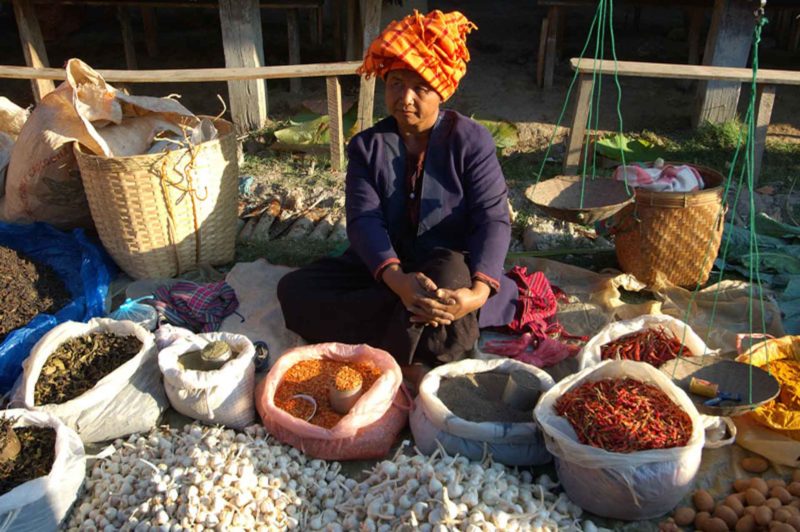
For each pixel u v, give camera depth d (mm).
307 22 7699
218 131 3854
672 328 2916
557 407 2396
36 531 2195
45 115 3551
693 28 5809
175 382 2613
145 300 3342
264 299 3438
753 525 2176
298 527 2227
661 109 5664
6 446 2289
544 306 3223
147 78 4469
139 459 2416
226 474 2258
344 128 5324
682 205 3316
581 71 4312
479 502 2148
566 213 2777
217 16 7840
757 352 2779
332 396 2529
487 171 2834
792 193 4504
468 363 2668
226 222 3721
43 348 2730
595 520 2320
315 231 4145
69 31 7371
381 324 2877
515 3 8641
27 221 3797
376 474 2324
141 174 3291
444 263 2684
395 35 2506
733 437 2502
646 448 2215
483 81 6070
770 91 4355
